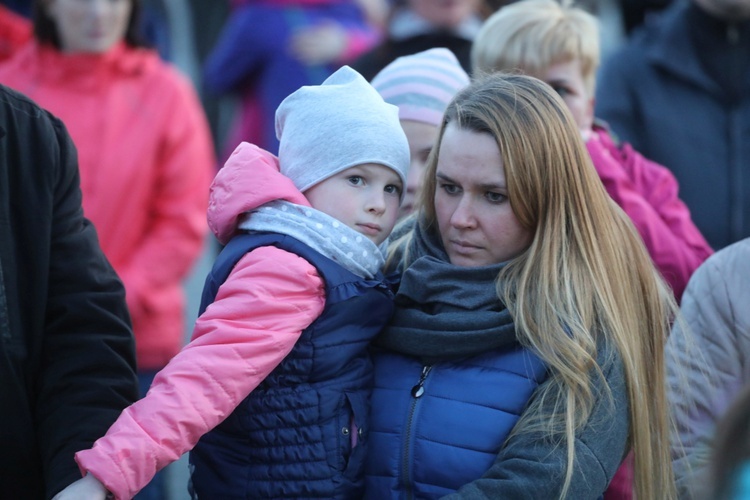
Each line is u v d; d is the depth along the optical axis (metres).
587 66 10.89
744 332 8.80
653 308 8.24
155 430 7.25
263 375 7.61
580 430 7.49
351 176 8.05
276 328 7.59
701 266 9.22
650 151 13.29
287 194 7.91
